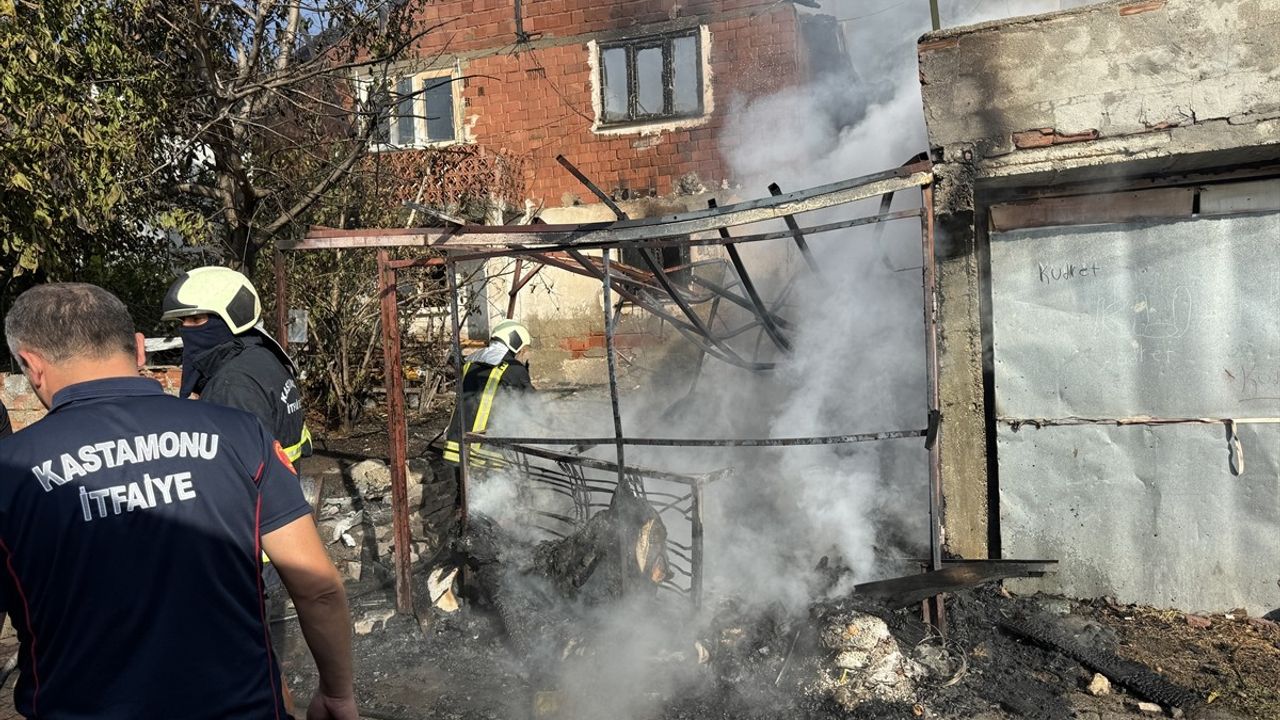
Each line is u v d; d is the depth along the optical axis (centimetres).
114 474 166
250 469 179
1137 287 418
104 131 467
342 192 778
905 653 371
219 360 332
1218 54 367
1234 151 373
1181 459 416
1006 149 400
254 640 176
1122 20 380
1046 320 432
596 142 1039
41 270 550
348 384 828
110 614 161
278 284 439
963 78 404
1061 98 391
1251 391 405
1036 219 431
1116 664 368
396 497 454
